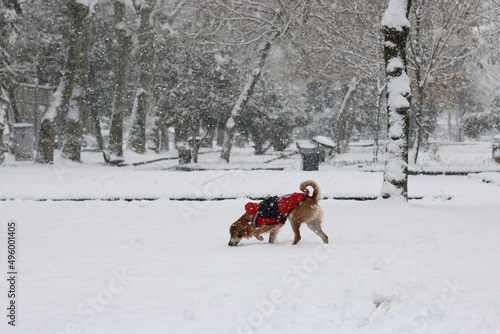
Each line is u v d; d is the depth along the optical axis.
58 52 35.53
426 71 19.92
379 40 19.27
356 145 47.28
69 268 6.38
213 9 24.27
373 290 4.64
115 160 26.98
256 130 32.59
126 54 28.64
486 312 3.89
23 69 25.94
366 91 40.59
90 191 14.80
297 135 53.53
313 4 21.73
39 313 4.48
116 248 7.89
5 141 36.44
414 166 20.36
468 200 13.35
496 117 60.38
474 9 18.69
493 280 4.95
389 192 11.89
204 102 26.38
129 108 43.84
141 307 4.57
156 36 29.66
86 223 10.72
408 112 11.91
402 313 4.04
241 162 26.78
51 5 34.69
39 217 11.58
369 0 19.92
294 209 7.69
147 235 9.23
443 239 7.50
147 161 29.16
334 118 42.66
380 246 6.94
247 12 24.67
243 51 25.09
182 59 26.56
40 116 43.22
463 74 21.67
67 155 25.31
